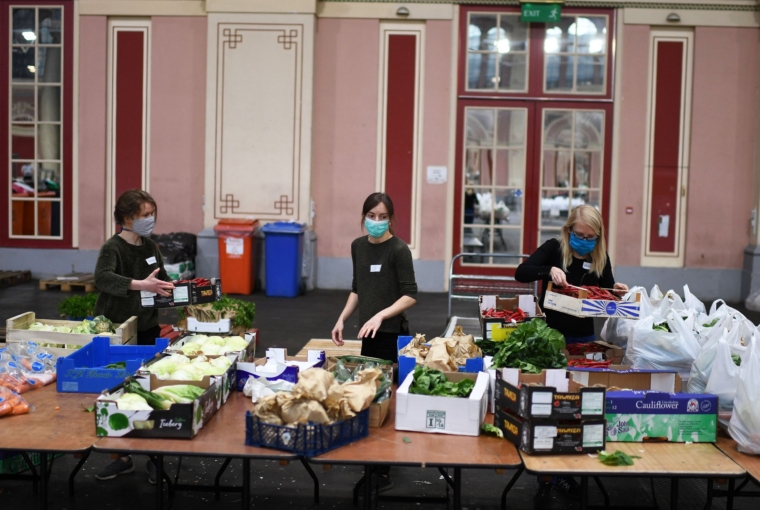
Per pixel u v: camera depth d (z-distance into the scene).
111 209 11.60
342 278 11.52
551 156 11.41
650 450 3.38
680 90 11.22
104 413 3.32
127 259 4.71
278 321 9.01
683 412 3.48
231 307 6.24
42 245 11.73
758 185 11.05
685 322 4.32
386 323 4.51
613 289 4.56
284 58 11.08
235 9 11.02
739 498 4.51
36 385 4.07
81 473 4.66
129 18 11.38
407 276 4.46
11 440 3.27
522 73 11.32
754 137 11.20
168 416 3.32
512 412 3.41
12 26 11.46
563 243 4.64
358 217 11.47
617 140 11.29
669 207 11.35
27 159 11.62
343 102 11.34
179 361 3.96
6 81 11.55
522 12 11.00
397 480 4.70
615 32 11.17
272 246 10.69
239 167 11.23
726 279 11.35
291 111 11.13
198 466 4.84
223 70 11.13
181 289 4.54
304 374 3.32
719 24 11.05
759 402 3.33
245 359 4.36
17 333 4.58
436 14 11.16
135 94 11.43
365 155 11.38
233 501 4.37
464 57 11.30
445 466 3.12
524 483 4.70
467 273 11.56
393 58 11.27
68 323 4.87
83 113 11.47
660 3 11.04
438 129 11.30
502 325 4.57
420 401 3.50
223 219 11.12
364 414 3.41
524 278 4.62
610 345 4.55
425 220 11.41
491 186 11.46
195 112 11.41
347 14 11.21
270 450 3.21
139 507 4.21
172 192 11.51
